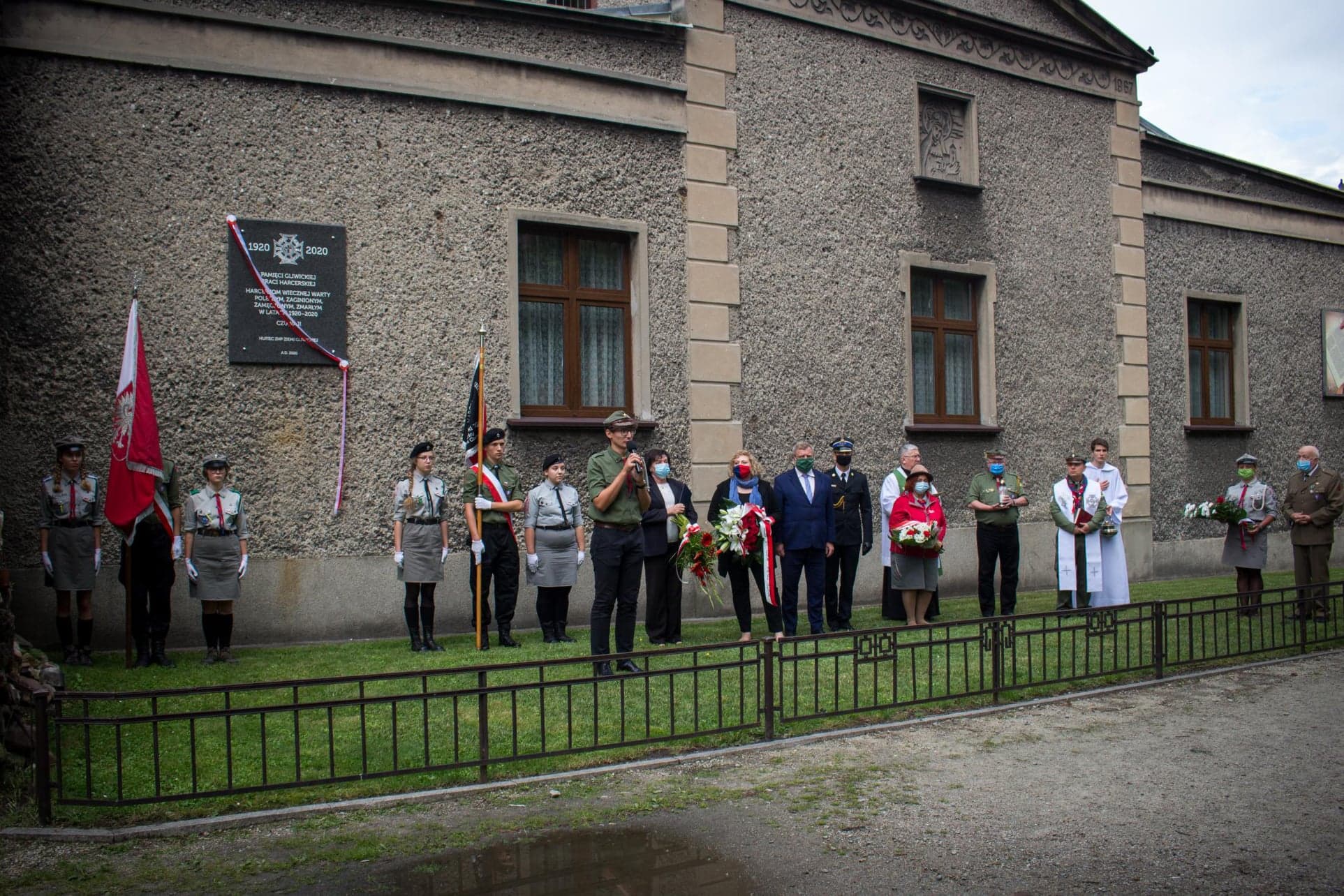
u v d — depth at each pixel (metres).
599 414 11.68
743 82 12.52
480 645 9.52
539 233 11.42
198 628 9.41
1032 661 8.91
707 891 4.26
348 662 8.62
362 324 10.19
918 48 14.01
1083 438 15.51
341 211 10.13
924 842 4.82
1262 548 12.40
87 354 9.14
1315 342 18.91
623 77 11.61
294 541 9.84
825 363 12.98
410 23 10.55
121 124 9.30
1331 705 7.58
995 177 14.82
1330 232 19.20
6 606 6.26
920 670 8.47
